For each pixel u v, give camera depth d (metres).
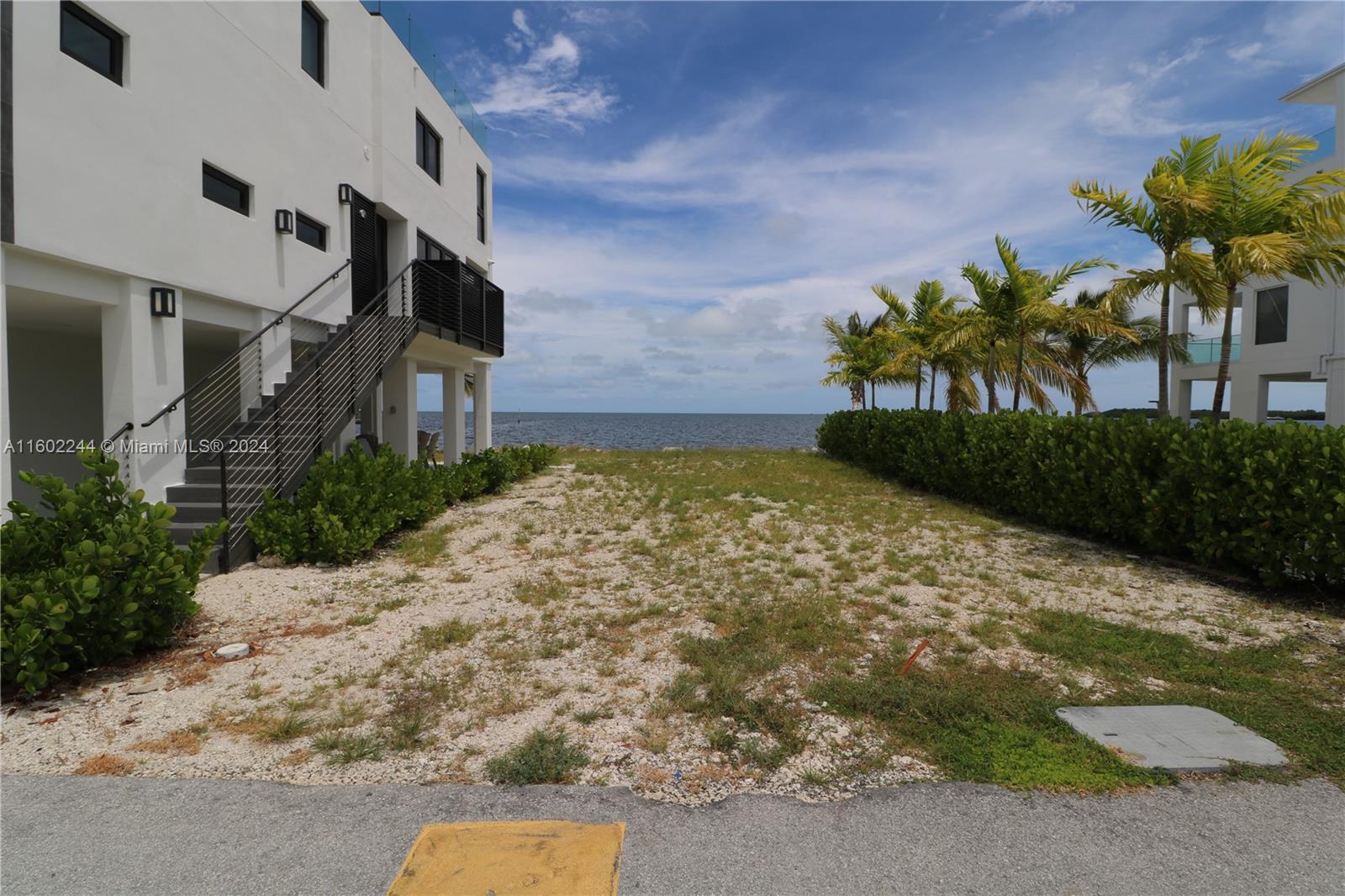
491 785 2.96
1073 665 4.36
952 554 7.59
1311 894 2.29
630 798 2.87
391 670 4.29
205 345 11.82
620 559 7.36
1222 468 6.39
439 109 15.44
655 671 4.28
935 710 3.65
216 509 7.36
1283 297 19.17
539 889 2.31
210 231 8.27
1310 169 17.97
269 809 2.78
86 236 6.56
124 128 7.00
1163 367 8.52
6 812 2.75
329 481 7.60
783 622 5.14
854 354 23.34
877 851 2.52
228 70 8.56
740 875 2.38
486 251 19.20
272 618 5.35
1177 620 5.31
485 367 19.67
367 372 10.27
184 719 3.61
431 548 7.70
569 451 24.00
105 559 4.10
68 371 10.30
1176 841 2.57
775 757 3.19
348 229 11.45
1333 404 17.47
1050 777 3.00
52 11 6.18
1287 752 3.22
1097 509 8.15
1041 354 18.12
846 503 11.53
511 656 4.51
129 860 2.46
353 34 11.72
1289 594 5.98
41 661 3.82
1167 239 8.42
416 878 2.36
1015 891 2.31
